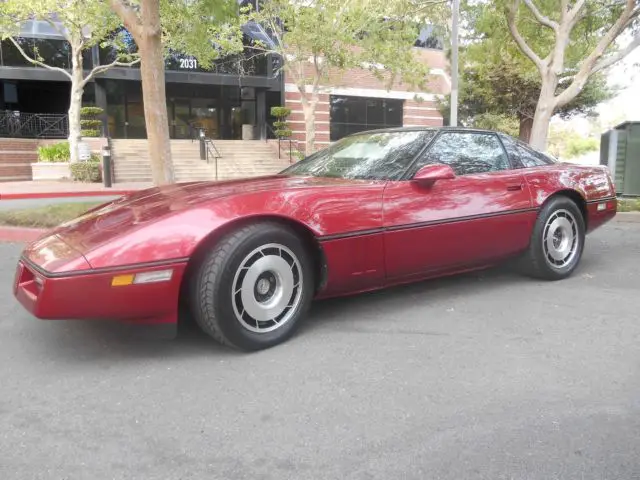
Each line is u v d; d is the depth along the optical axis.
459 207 3.87
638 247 6.33
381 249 3.51
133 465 2.03
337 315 3.76
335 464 2.03
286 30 19.31
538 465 2.03
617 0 11.88
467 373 2.83
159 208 3.17
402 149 4.03
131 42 21.48
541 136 11.80
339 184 3.53
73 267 2.69
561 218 4.61
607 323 3.60
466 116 22.45
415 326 3.54
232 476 1.96
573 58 14.73
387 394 2.60
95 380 2.76
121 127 25.83
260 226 3.05
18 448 2.14
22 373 2.85
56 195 14.48
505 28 13.51
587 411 2.43
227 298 2.94
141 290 2.79
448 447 2.14
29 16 17.70
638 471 1.99
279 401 2.53
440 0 13.67
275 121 26.38
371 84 28.48
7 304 4.05
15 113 23.25
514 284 4.55
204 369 2.88
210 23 10.11
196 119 27.19
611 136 11.70
